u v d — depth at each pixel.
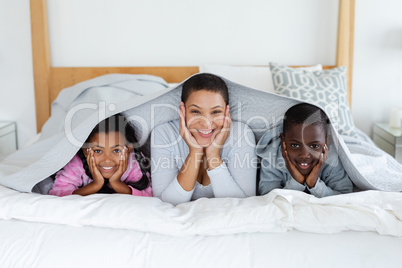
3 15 2.47
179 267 0.95
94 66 2.54
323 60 2.53
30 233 1.04
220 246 0.99
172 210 1.10
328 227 1.03
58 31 2.51
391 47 2.52
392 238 1.01
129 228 1.04
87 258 0.97
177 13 2.49
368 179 1.25
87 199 1.13
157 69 2.48
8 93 2.56
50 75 2.48
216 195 1.22
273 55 2.53
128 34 2.51
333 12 2.48
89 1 2.48
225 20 2.50
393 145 2.21
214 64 2.51
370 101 2.58
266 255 0.97
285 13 2.49
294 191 1.14
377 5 2.48
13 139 2.55
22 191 1.23
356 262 0.95
